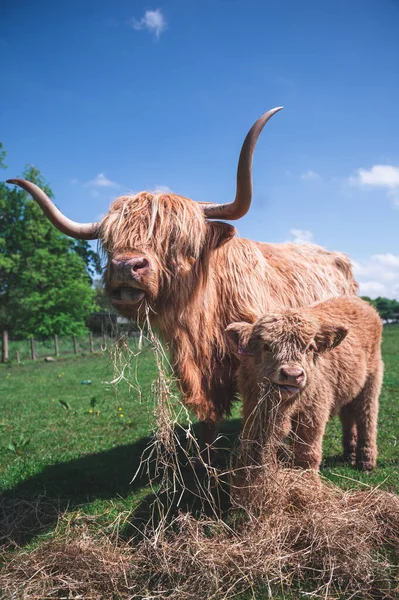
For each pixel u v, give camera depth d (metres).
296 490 3.73
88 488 5.02
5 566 3.48
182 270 4.38
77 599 3.08
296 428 4.08
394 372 12.52
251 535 3.40
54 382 14.76
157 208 4.25
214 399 5.00
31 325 33.78
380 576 3.05
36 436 7.42
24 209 40.16
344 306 5.05
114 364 4.61
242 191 4.25
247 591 3.04
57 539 3.75
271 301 5.39
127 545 3.65
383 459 5.39
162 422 4.00
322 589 3.01
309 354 3.69
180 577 3.18
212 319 4.91
